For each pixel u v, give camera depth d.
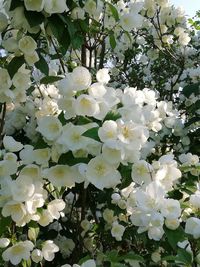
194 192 0.48
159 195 0.39
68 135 0.39
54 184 0.41
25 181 0.41
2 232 0.42
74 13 0.51
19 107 0.66
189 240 0.43
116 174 0.39
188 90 0.80
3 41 0.53
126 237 0.57
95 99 0.40
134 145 0.37
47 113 0.56
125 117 0.40
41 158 0.43
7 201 0.42
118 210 0.56
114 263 0.39
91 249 0.65
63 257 0.66
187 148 0.78
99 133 0.37
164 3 0.92
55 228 0.67
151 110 0.47
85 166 0.39
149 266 0.53
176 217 0.39
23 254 0.45
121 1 0.68
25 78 0.51
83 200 0.64
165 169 0.43
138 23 0.60
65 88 0.40
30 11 0.45
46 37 0.54
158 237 0.41
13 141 0.46
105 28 0.62
